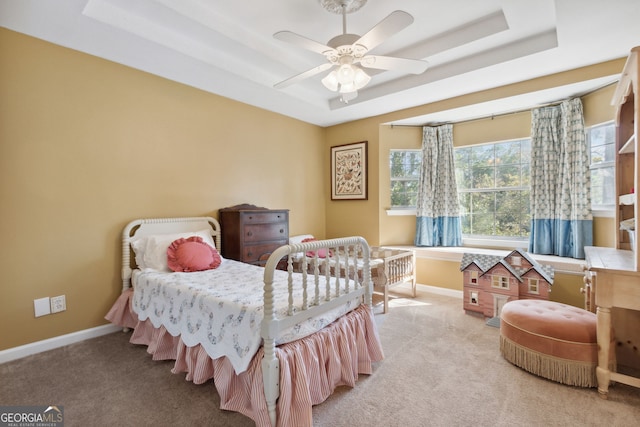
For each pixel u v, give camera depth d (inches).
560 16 76.9
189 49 96.9
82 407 65.8
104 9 79.0
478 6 86.7
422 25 95.9
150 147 111.0
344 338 74.3
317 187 183.0
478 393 71.2
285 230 137.3
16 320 85.4
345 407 66.6
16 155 84.4
